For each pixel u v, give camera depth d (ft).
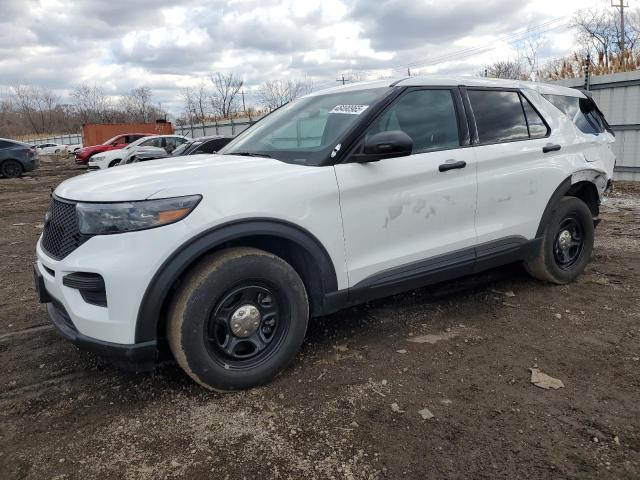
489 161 12.48
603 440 8.00
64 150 144.77
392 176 10.85
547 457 7.65
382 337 11.92
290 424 8.63
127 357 8.61
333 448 7.99
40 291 10.03
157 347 8.87
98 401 9.55
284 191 9.57
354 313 13.34
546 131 14.14
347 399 9.33
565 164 14.23
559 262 14.83
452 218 11.94
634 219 24.08
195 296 8.84
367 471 7.47
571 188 15.25
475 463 7.56
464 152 12.09
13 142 65.41
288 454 7.89
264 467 7.62
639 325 12.18
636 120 33.99
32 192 48.42
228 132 99.91
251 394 9.57
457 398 9.29
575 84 36.86
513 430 8.31
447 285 15.30
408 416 8.76
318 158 10.33
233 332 9.40
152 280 8.49
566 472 7.33
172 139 68.69
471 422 8.55
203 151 16.10
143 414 9.06
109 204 8.59
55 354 11.57
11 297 15.71
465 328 12.33
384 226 10.87
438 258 11.80
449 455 7.75
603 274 16.01
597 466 7.44
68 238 9.06
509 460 7.61
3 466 7.80
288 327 9.93
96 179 9.82
